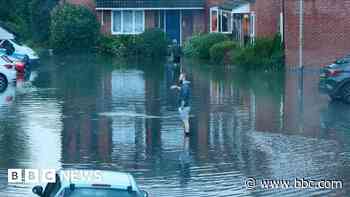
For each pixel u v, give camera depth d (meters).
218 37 75.19
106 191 19.05
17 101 47.97
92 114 43.19
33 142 35.34
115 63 74.56
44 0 90.69
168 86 55.50
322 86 48.00
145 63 74.75
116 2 85.69
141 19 86.69
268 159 32.25
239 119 41.66
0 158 31.97
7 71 54.41
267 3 68.25
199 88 54.19
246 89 53.56
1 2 92.44
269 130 38.56
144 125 39.91
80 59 78.75
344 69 47.22
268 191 27.33
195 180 28.83
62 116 42.41
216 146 34.81
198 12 86.81
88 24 83.69
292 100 48.31
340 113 43.47
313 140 36.12
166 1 85.88
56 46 83.88
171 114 43.34
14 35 76.88
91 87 55.03
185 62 73.50
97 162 31.50
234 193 27.08
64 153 33.09
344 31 63.56
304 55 64.06
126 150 33.94
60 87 55.09
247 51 66.56
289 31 64.06
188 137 36.88
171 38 87.31
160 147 34.59
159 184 28.19
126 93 51.72
